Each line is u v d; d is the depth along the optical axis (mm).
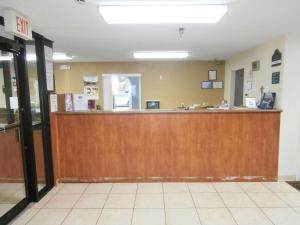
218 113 3311
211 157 3389
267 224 2365
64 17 2559
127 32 3271
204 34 3385
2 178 2887
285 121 3344
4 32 2373
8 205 2635
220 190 3139
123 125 3340
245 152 3387
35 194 2834
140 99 6840
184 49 4723
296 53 3254
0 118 2582
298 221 2412
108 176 3430
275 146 3385
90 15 2506
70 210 2664
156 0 2066
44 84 3104
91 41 3867
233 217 2492
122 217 2514
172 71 6734
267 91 3822
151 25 2904
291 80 3297
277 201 2824
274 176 3436
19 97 2656
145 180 3428
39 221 2453
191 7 2213
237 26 2961
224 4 2188
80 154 3393
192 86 6738
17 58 2609
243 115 3320
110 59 6301
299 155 3391
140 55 5520
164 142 3365
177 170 3412
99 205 2773
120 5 2182
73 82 6836
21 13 2385
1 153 2861
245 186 3260
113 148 3377
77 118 3328
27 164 2781
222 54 5484
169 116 3318
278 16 2559
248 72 4723
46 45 3180
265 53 3930
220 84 6664
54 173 3291
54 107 3283
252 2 2148
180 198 2926
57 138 3357
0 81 2594
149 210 2648
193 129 3340
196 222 2408
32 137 2766
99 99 6855
